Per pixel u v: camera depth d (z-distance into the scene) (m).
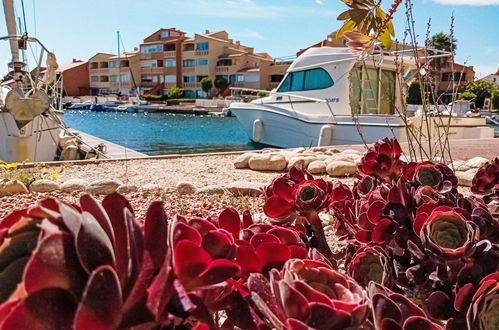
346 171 4.18
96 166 4.89
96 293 0.37
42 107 6.20
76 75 51.16
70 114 31.31
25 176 3.67
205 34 49.50
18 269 0.42
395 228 1.00
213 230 0.61
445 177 1.35
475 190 1.83
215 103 35.75
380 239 1.01
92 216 0.43
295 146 9.73
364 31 1.61
